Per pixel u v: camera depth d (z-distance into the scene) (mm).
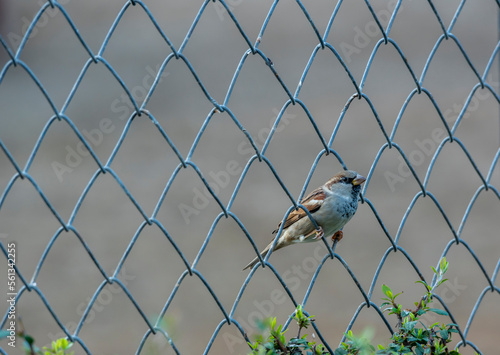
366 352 3432
